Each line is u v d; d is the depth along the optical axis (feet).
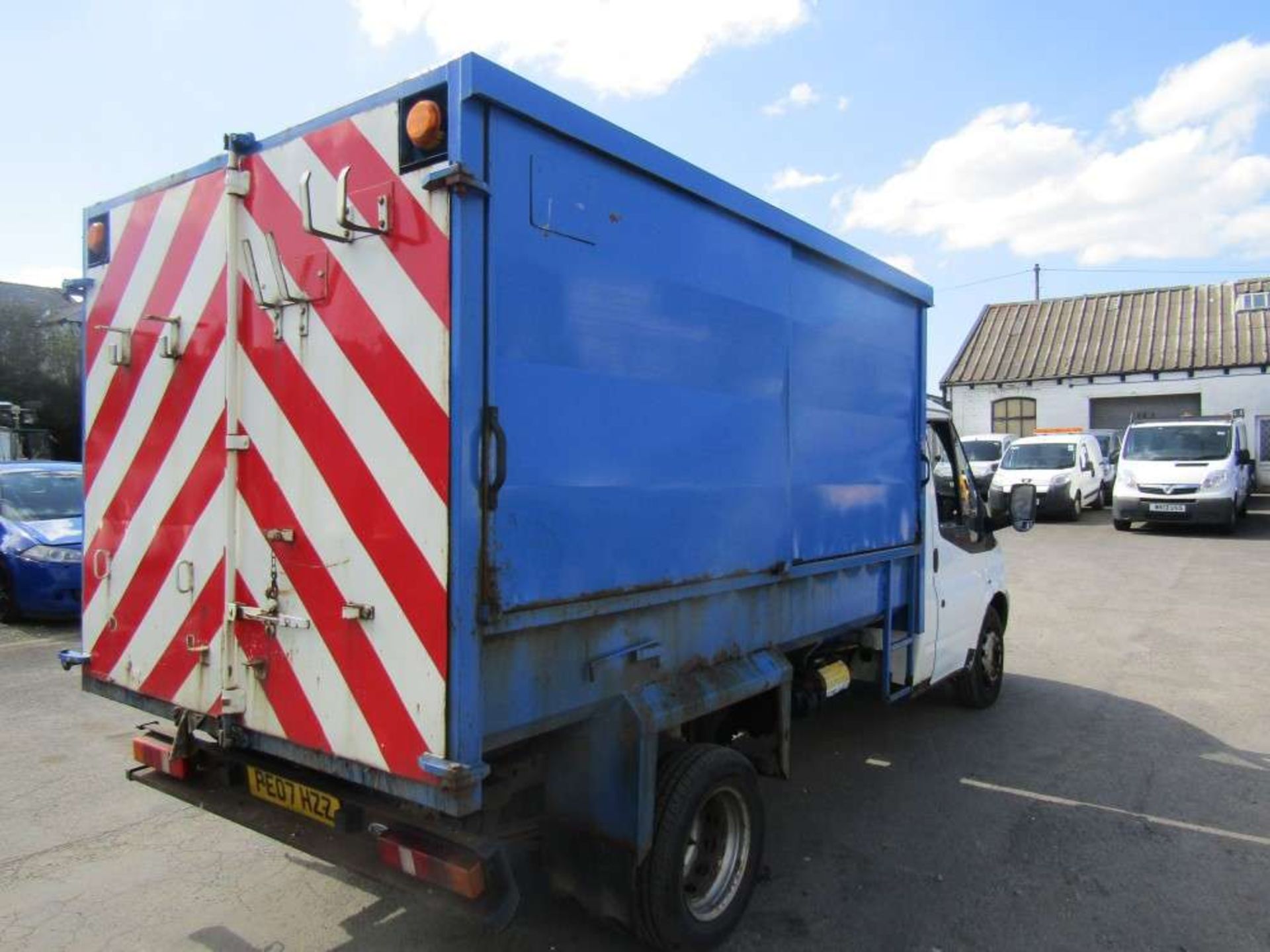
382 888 12.23
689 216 10.41
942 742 18.94
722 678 10.97
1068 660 26.27
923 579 16.90
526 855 10.12
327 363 8.75
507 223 8.11
